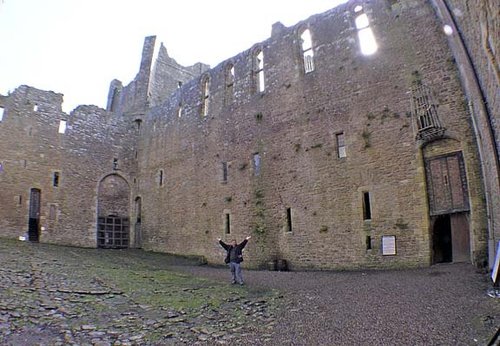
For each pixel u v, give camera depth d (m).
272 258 20.36
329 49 20.28
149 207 29.67
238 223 22.48
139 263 20.91
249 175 22.55
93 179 30.03
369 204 17.39
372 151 17.67
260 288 13.12
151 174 30.28
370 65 18.58
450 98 15.91
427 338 7.30
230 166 23.83
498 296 9.61
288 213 20.22
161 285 13.35
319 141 19.62
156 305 10.41
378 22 18.78
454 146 15.61
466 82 14.32
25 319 8.34
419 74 16.95
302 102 20.78
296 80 21.33
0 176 26.02
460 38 13.77
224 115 25.05
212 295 11.81
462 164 15.27
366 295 11.22
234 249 14.64
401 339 7.35
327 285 13.38
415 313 8.92
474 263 13.77
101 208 30.06
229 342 7.65
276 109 21.97
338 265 17.75
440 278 12.57
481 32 9.26
